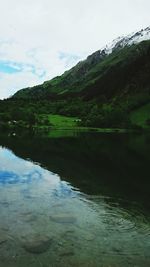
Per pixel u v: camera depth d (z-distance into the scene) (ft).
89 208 82.69
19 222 69.15
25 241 60.03
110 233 66.39
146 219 76.28
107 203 88.53
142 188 108.68
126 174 131.75
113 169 142.00
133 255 57.16
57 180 114.42
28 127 537.65
